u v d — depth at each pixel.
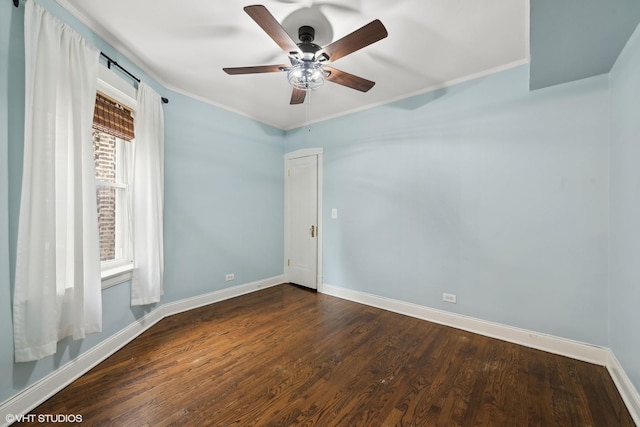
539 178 2.25
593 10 1.38
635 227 1.56
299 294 3.71
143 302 2.40
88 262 1.80
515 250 2.36
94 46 1.86
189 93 3.05
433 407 1.57
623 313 1.72
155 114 2.57
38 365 1.56
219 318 2.85
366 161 3.36
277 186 4.20
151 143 2.49
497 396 1.66
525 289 2.32
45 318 1.50
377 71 2.53
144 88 2.42
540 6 1.37
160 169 2.67
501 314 2.43
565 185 2.14
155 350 2.18
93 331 1.82
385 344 2.31
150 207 2.46
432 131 2.83
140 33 2.02
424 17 1.82
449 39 2.05
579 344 2.09
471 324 2.58
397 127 3.09
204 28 1.97
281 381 1.80
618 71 1.81
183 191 3.03
